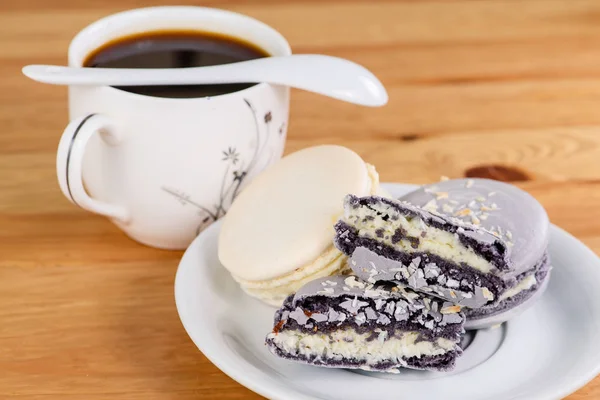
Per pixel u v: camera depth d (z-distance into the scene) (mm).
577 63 553
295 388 367
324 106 520
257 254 392
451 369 373
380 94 410
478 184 408
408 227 377
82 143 396
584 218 451
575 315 391
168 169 410
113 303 411
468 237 371
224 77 408
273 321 392
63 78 401
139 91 414
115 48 439
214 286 402
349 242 383
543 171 479
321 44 559
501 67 548
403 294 376
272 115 419
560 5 601
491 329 389
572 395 379
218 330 381
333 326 375
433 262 377
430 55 557
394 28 579
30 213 450
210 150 410
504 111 517
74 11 577
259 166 424
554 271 406
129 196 416
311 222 392
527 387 365
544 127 506
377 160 481
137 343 396
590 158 487
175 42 447
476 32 578
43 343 394
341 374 375
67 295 413
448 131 503
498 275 374
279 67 412
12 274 421
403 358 375
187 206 419
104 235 442
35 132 489
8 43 543
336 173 404
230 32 449
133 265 428
